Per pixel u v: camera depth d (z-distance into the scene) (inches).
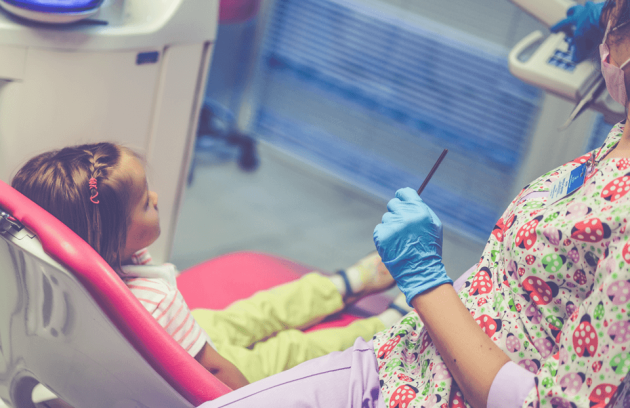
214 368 36.6
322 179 114.7
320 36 113.3
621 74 23.3
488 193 102.0
